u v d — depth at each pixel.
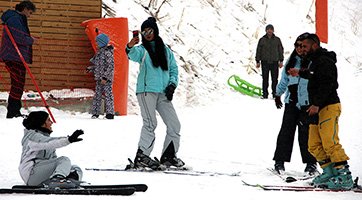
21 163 10.34
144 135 12.90
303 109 12.86
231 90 26.31
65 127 17.30
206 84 25.98
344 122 19.89
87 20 21.77
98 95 20.22
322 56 11.15
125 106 21.25
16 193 9.92
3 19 19.03
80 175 10.67
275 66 26.39
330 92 11.12
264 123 19.72
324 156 11.31
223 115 21.33
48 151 10.43
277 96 13.52
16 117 18.77
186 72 25.91
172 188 10.80
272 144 16.53
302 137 12.91
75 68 21.83
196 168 13.25
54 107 21.06
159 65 13.00
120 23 21.12
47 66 21.69
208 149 15.56
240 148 15.86
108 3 26.08
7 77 21.23
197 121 19.73
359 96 25.84
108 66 20.02
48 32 21.72
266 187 11.12
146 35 13.06
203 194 10.34
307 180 12.07
